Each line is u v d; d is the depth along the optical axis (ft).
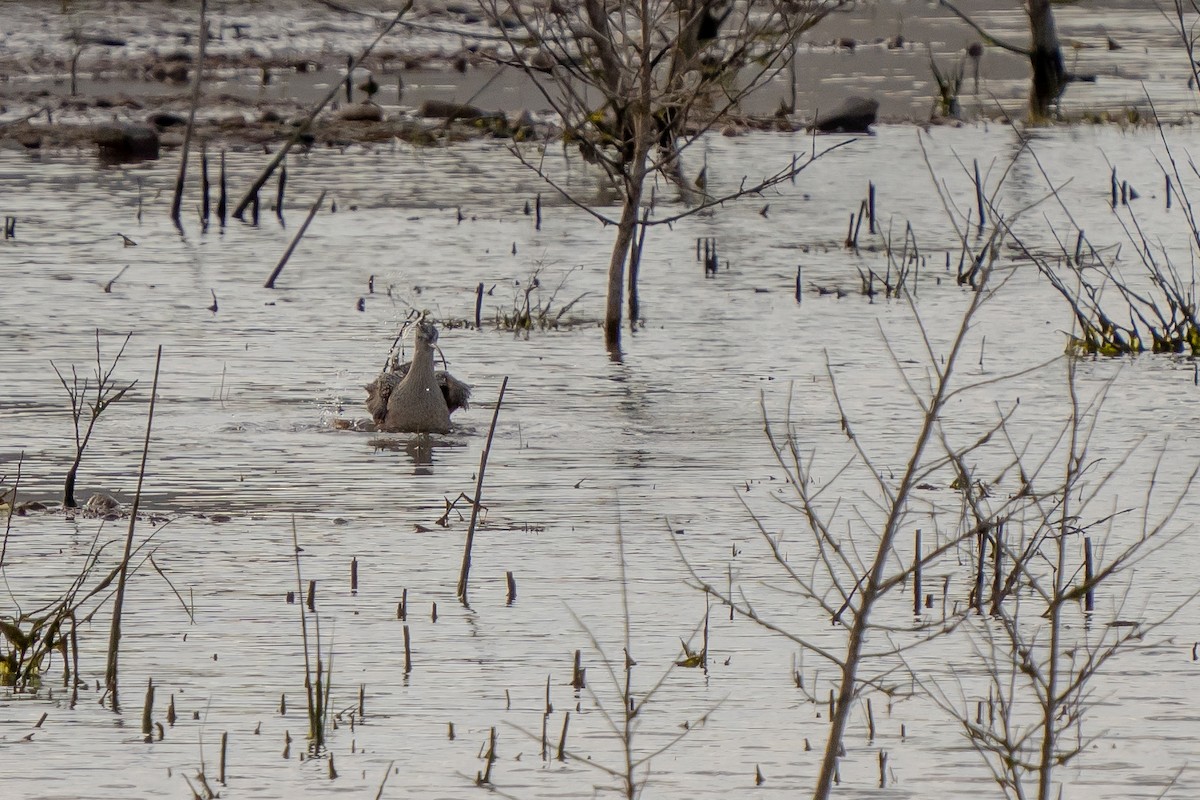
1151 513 162.09
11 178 406.21
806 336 254.68
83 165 427.74
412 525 159.22
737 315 271.28
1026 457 183.42
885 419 202.08
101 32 653.71
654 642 129.18
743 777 106.63
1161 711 116.57
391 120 501.97
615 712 116.47
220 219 355.77
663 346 248.73
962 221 361.10
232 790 103.65
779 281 300.81
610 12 284.20
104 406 171.01
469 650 127.03
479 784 104.94
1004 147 462.60
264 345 245.04
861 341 250.57
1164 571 145.59
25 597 136.87
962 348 245.24
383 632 130.52
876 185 408.67
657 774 107.04
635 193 246.88
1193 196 384.47
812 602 138.10
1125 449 186.50
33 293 280.31
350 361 234.79
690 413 206.49
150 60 611.06
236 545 152.15
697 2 277.03
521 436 195.83
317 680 111.86
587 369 233.14
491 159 449.89
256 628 131.23
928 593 140.46
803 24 254.47
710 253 327.67
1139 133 484.74
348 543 153.28
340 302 278.87
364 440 193.26
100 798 102.42
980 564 139.23
